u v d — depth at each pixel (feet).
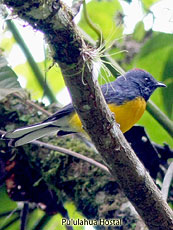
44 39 14.74
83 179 23.15
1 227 26.32
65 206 26.27
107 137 17.29
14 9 13.61
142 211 19.33
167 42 30.50
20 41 28.73
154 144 26.02
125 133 26.68
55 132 25.61
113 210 22.09
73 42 14.65
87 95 15.98
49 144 23.93
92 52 15.28
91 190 22.82
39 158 24.14
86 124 17.03
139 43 30.53
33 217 26.27
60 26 14.21
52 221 26.37
